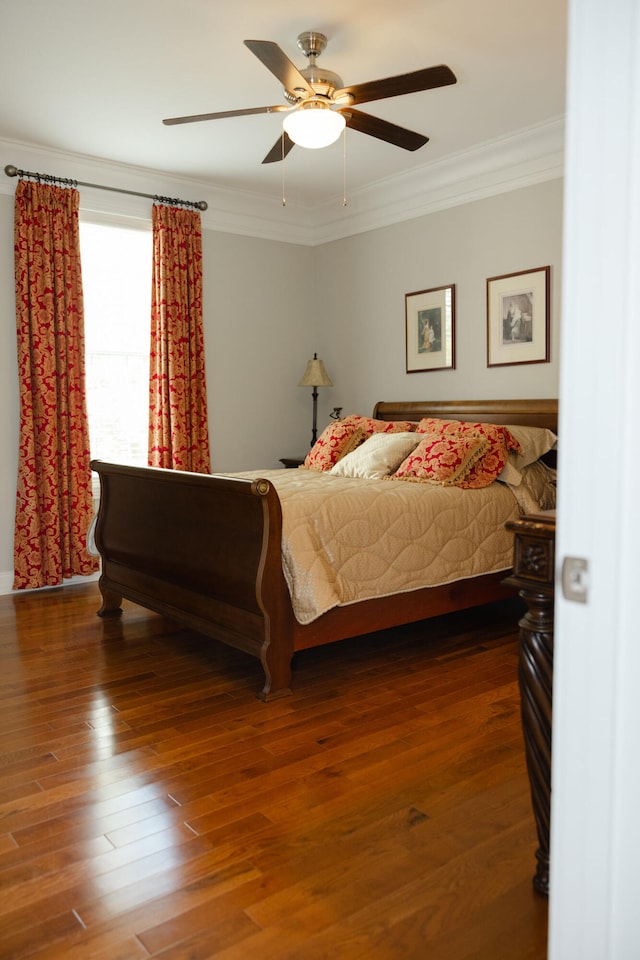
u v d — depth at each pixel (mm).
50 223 4594
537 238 4453
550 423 4359
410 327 5332
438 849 1878
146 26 3045
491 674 3154
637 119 808
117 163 4750
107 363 5109
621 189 824
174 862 1835
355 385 5855
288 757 2398
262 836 1946
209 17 2984
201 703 2863
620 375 836
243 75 3516
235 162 4762
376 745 2477
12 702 2883
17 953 1520
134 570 3861
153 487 3604
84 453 4797
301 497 3166
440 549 3475
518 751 2422
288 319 6000
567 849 941
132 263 5188
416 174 4957
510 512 3824
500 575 3770
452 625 3928
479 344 4867
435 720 2674
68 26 3039
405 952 1508
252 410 5812
